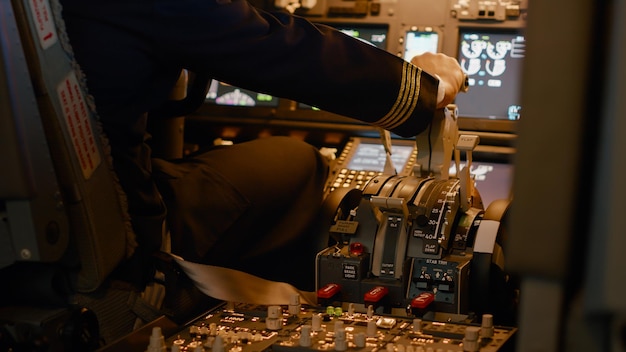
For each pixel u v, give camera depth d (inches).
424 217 95.8
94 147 80.2
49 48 75.2
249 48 86.0
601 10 33.1
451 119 109.2
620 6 31.5
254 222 108.0
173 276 88.9
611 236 32.1
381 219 100.3
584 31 33.2
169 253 90.4
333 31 93.7
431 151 109.7
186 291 95.1
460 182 98.8
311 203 118.0
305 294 98.8
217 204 100.8
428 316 93.4
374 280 97.7
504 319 100.8
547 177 34.5
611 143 31.9
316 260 99.3
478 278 94.8
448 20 155.2
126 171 86.5
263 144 114.3
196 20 83.4
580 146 33.8
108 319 82.3
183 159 107.1
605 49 32.9
